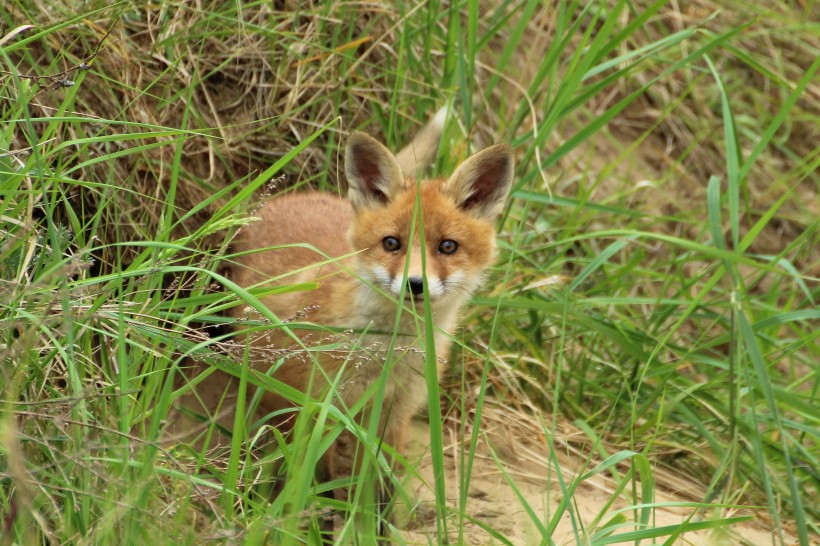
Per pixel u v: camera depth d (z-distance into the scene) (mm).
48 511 5676
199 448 8344
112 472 5852
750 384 8297
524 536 7938
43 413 5793
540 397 10156
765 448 9031
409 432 9117
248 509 6766
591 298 10289
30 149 7430
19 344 5832
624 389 9844
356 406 6465
